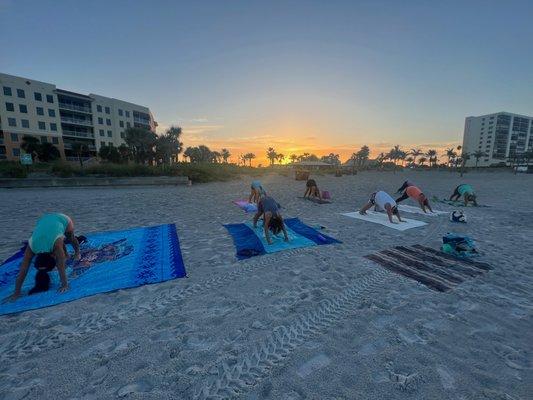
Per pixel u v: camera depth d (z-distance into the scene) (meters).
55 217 4.50
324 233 7.44
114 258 5.41
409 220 9.07
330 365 2.59
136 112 59.03
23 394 2.23
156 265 5.05
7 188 18.33
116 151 40.09
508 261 5.43
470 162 116.31
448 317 3.44
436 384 2.36
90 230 7.68
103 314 3.47
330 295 3.99
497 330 3.18
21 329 3.14
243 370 2.52
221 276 4.63
